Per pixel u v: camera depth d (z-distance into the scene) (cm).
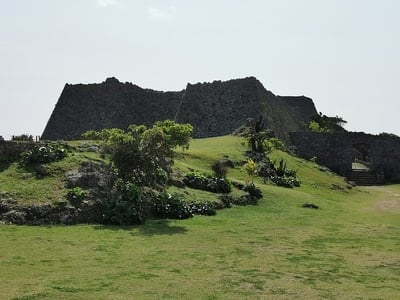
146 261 1455
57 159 2409
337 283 1325
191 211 2428
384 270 1498
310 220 2541
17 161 2394
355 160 8331
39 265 1355
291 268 1470
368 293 1236
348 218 2742
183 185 2820
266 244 1830
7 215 1927
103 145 2636
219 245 1753
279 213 2723
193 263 1461
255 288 1235
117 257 1485
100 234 1828
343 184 4966
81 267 1352
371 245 1906
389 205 3731
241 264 1483
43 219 1961
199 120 7550
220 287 1225
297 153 6550
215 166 3206
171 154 2469
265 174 4106
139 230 1962
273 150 5428
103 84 8338
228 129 7231
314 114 9075
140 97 8356
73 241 1681
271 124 7106
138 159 2381
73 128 8075
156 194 2431
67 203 2053
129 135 2417
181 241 1784
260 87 7731
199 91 7812
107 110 8044
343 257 1667
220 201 2728
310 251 1747
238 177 3816
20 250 1515
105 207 2127
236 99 7438
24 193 2078
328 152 6700
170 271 1354
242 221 2369
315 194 3981
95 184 2230
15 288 1141
